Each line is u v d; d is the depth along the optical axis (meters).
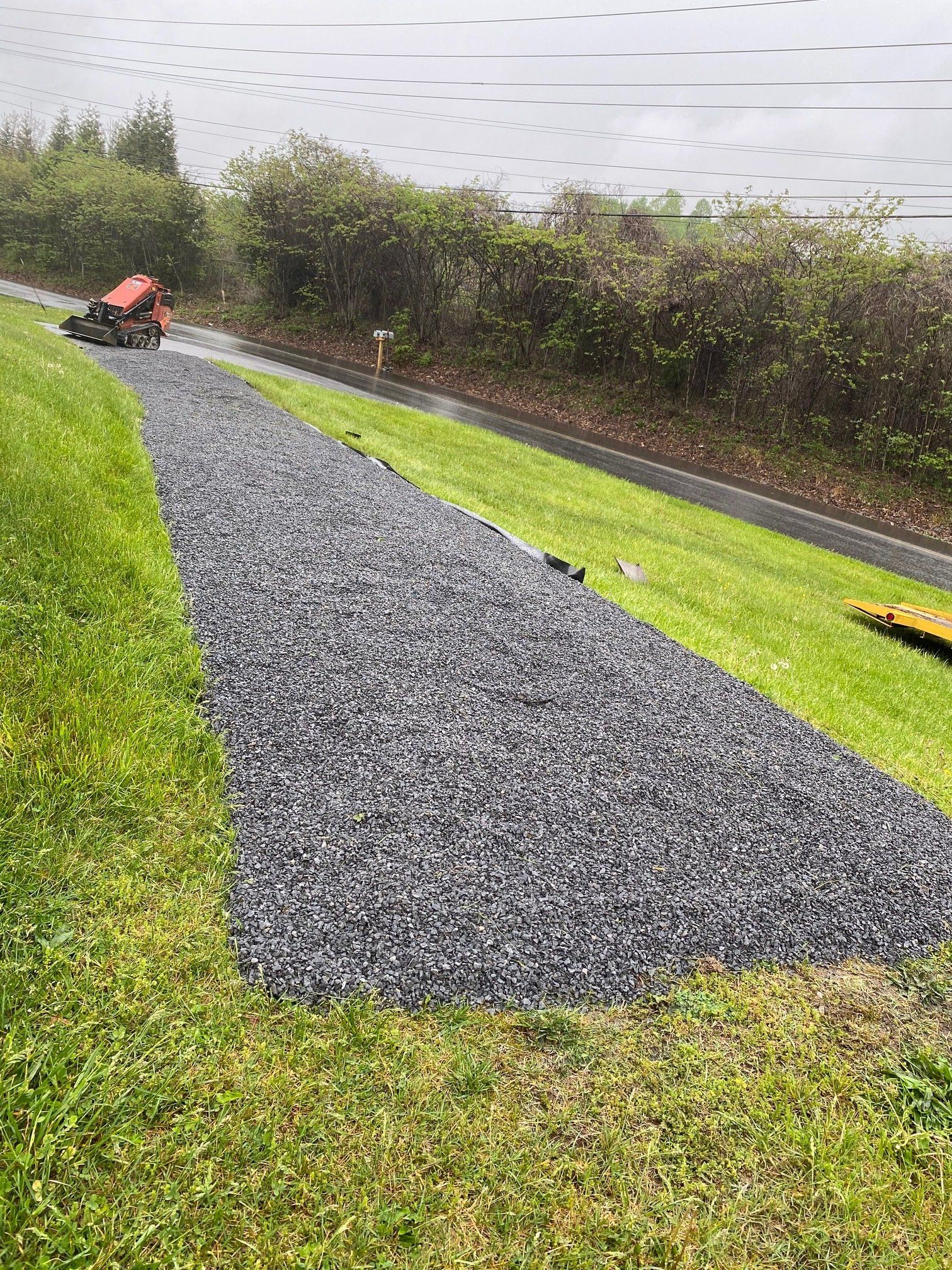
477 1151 1.80
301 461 7.77
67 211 34.53
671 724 4.20
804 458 18.98
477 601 5.25
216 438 7.85
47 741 2.68
